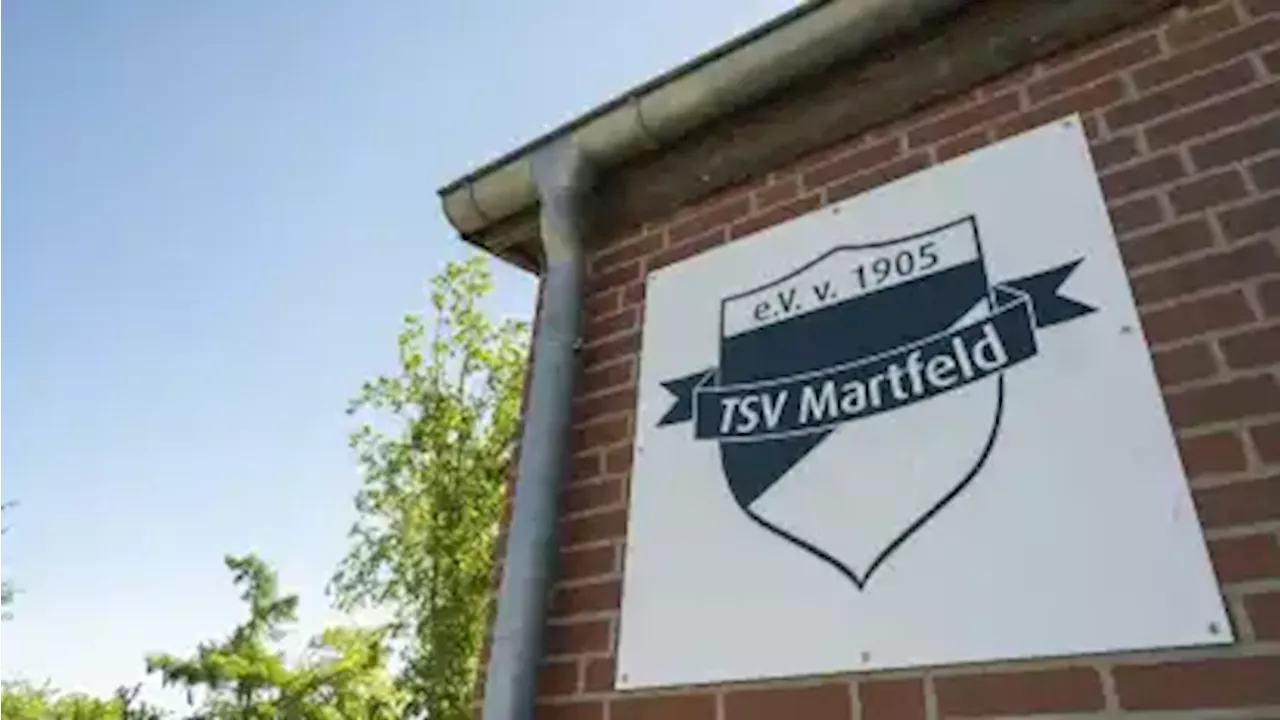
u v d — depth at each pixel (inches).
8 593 659.4
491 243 89.7
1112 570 43.3
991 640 44.8
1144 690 40.3
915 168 64.3
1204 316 47.6
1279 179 49.2
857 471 53.8
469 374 550.0
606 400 70.1
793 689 49.6
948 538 48.5
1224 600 40.3
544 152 82.2
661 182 79.4
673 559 58.4
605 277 78.2
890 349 57.1
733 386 63.1
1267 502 41.4
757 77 73.6
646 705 54.5
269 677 758.5
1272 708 37.4
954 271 57.4
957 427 51.6
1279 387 43.7
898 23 68.7
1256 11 55.5
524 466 68.1
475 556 495.5
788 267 66.2
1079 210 54.8
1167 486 44.0
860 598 49.6
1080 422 47.8
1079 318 51.0
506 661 60.0
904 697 45.9
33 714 815.7
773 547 54.6
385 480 533.0
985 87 64.9
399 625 509.4
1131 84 57.9
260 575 871.1
